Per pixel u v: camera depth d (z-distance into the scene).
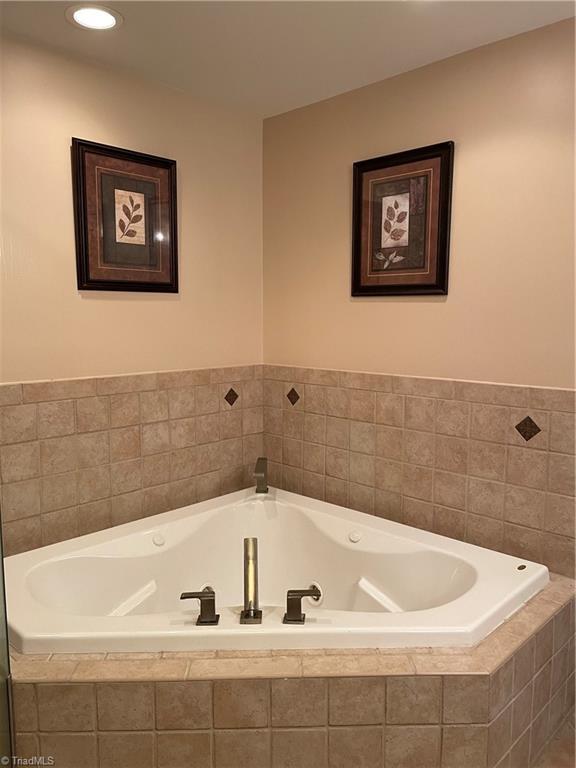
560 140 1.93
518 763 1.67
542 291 2.01
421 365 2.37
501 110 2.06
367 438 2.56
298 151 2.73
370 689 1.47
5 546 2.11
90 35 2.01
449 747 1.50
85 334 2.29
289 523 2.57
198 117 2.59
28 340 2.12
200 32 1.99
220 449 2.80
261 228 2.93
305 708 1.48
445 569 2.08
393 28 1.96
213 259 2.72
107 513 2.40
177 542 2.35
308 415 2.78
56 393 2.20
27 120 2.05
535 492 2.08
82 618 1.66
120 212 2.34
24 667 1.50
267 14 1.86
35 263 2.12
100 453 2.35
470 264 2.19
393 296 2.44
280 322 2.89
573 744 1.84
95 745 1.49
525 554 2.12
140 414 2.47
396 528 2.32
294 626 1.60
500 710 1.54
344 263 2.60
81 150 2.19
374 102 2.43
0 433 2.06
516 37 2.00
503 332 2.12
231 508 2.56
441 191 2.23
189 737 1.48
